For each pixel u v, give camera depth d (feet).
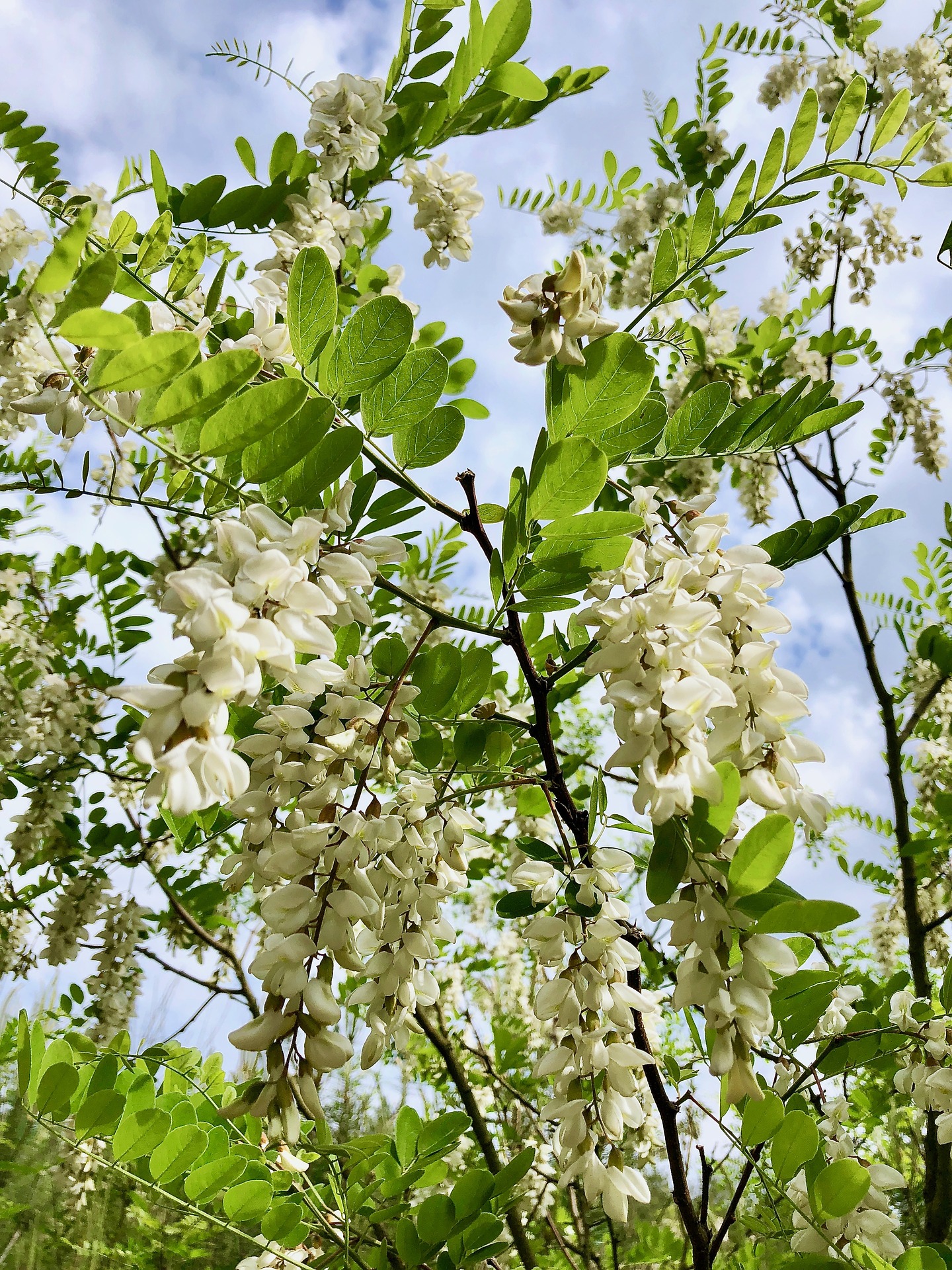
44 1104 5.56
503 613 6.46
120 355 3.85
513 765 8.04
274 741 5.32
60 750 12.80
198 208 9.53
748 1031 4.45
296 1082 4.36
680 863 4.51
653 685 4.34
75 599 13.82
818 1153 5.82
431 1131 6.67
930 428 14.84
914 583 15.57
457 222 10.26
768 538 6.47
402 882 5.72
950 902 12.55
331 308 5.29
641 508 5.47
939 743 14.44
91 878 12.91
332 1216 6.88
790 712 4.55
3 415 9.12
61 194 8.04
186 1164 5.64
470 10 8.39
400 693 5.91
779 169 6.33
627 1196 5.00
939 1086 6.24
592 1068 5.09
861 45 14.66
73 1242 9.89
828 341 13.65
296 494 5.14
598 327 5.37
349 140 9.94
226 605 3.82
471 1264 5.72
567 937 5.25
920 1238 9.90
